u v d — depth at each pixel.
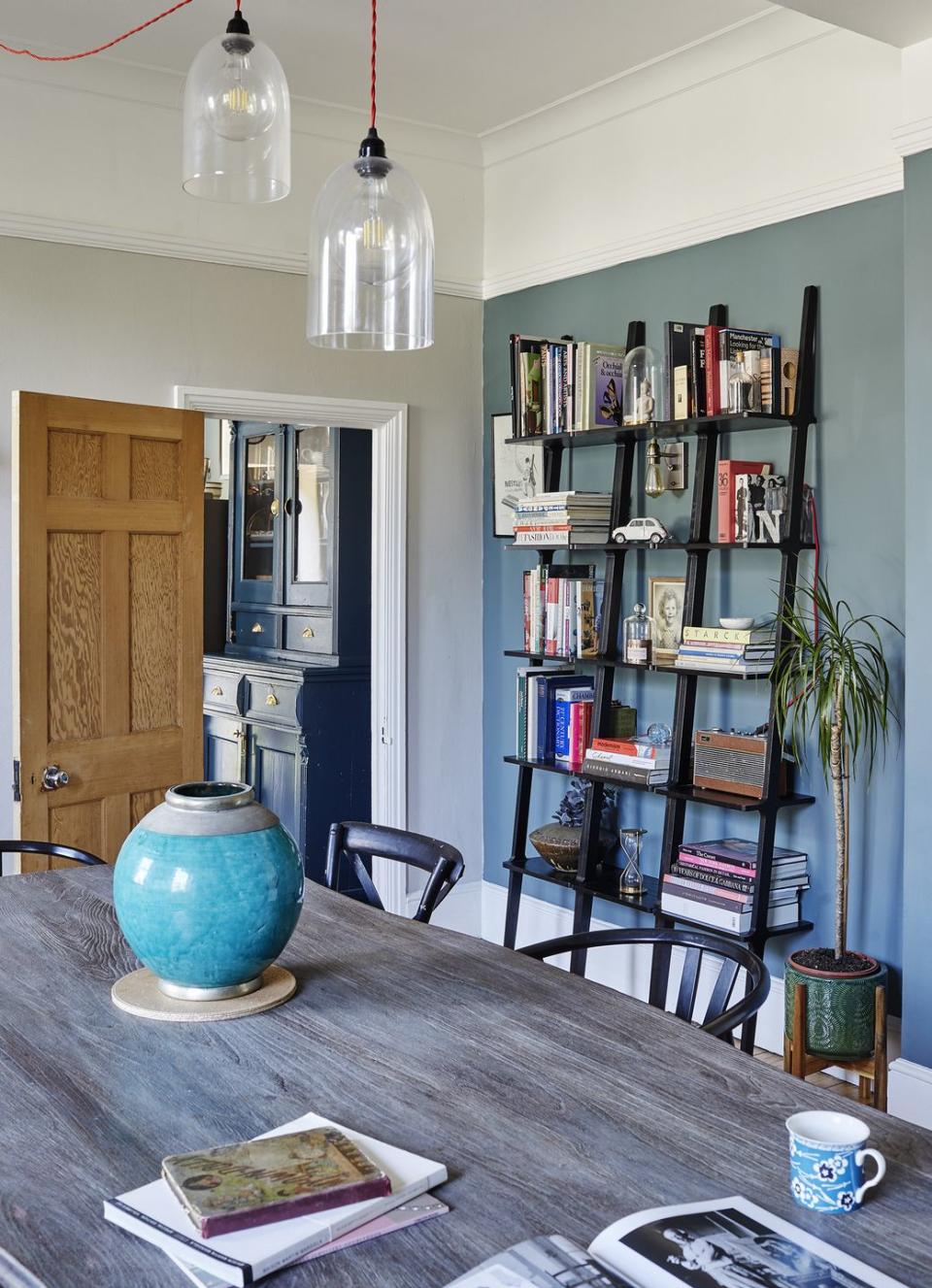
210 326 4.36
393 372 4.83
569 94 4.30
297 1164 1.32
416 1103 1.58
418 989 2.04
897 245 3.46
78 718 3.82
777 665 3.53
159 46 3.88
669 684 4.28
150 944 1.87
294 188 4.51
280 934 1.90
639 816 4.39
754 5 3.55
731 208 3.94
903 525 3.46
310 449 5.65
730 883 3.67
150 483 4.02
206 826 1.88
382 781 4.93
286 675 5.44
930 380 3.15
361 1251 1.23
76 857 3.07
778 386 3.60
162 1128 1.50
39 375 4.01
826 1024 3.26
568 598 4.35
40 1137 1.48
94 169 4.09
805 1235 1.23
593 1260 1.17
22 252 3.97
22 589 3.66
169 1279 1.18
